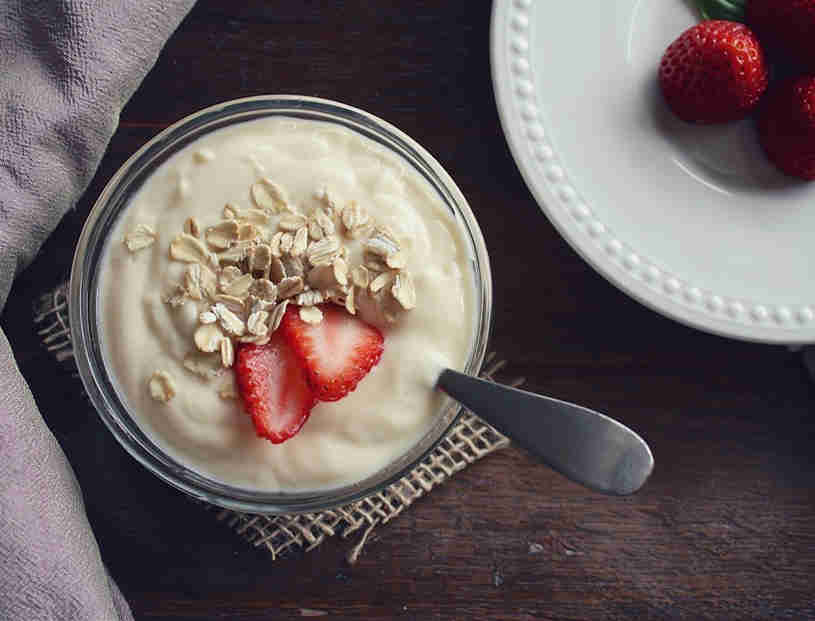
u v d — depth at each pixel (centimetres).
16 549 35
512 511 41
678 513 41
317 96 40
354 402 34
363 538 40
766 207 40
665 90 39
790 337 39
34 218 36
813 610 41
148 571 40
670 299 39
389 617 40
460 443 40
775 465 41
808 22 38
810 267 39
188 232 34
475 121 41
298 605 40
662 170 39
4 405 35
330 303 34
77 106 36
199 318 34
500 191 41
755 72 38
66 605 35
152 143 36
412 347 35
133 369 34
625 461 31
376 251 34
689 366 41
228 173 35
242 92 40
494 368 40
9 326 39
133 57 36
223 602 40
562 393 41
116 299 35
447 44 41
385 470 35
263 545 40
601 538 41
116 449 40
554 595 41
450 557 41
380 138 36
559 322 41
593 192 39
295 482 35
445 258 35
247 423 34
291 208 34
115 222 35
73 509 36
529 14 39
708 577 41
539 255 41
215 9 40
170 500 40
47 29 36
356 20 40
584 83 39
